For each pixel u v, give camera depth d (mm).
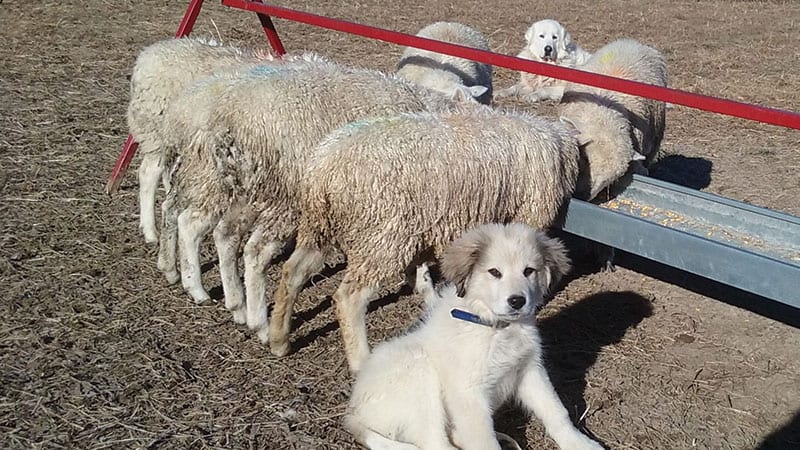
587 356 1782
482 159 1660
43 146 2854
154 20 4988
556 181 1782
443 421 1359
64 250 2150
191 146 1786
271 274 2107
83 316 1844
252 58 2084
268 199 1759
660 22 5695
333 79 1812
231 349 1762
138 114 2119
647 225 1671
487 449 1341
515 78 4461
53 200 2439
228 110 1735
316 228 1639
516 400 1508
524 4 6238
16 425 1472
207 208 1838
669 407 1615
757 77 4234
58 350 1707
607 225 1769
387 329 1876
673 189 2010
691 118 3623
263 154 1728
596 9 6133
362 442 1407
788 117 1339
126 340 1765
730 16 5988
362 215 1572
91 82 3666
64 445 1428
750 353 1827
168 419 1514
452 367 1369
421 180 1595
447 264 1392
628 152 2051
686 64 4484
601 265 2223
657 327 1926
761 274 1450
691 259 1584
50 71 3793
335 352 1766
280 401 1583
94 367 1657
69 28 4648
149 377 1636
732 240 1841
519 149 1722
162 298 1958
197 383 1630
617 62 2389
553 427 1440
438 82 2592
